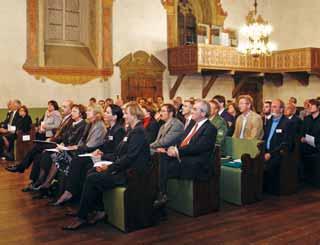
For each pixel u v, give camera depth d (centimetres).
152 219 464
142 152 454
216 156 511
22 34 1106
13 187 648
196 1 1449
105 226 464
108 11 1230
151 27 1316
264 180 610
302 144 687
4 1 1078
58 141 650
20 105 974
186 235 434
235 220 482
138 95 1295
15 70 1100
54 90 1159
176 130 566
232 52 1340
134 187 448
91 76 1214
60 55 1185
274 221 479
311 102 698
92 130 564
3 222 479
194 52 1259
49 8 1205
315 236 430
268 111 736
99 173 455
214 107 632
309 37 1488
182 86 1391
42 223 475
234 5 1512
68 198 535
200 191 500
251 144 580
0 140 948
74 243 414
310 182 675
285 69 1420
